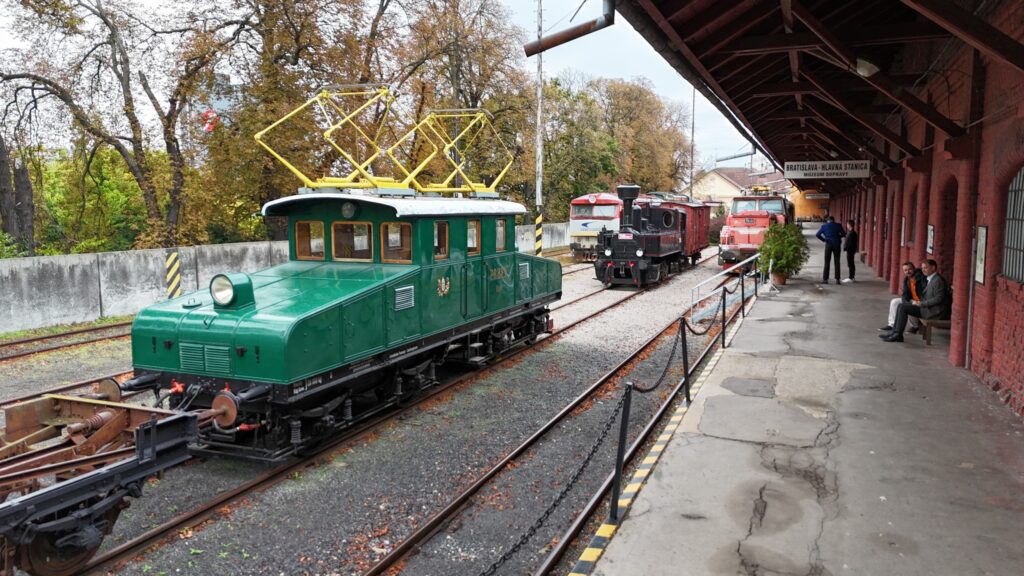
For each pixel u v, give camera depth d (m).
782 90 13.30
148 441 5.00
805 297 17.59
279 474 6.84
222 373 6.88
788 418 7.65
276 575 5.09
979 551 4.66
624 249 21.41
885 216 21.70
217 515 6.02
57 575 4.74
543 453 7.56
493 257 10.79
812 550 4.71
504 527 5.85
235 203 24.39
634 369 11.38
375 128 24.34
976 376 9.31
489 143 33.38
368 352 7.79
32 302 14.59
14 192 22.88
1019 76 7.33
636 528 5.10
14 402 9.27
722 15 8.11
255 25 22.12
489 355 11.20
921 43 13.31
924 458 6.37
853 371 9.71
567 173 44.69
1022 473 5.98
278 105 21.62
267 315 6.82
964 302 9.73
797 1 8.12
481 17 29.88
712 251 39.22
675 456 6.55
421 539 5.62
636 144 58.62
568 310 17.38
